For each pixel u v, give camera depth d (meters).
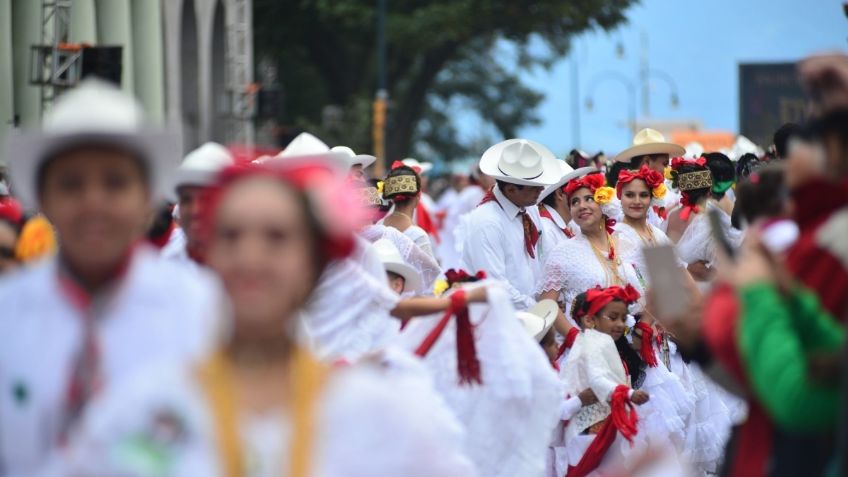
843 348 7.50
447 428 8.80
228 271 6.39
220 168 6.62
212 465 6.19
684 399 18.19
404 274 17.38
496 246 21.11
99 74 39.94
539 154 21.41
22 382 8.21
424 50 102.12
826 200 8.27
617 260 19.72
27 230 11.20
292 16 105.88
